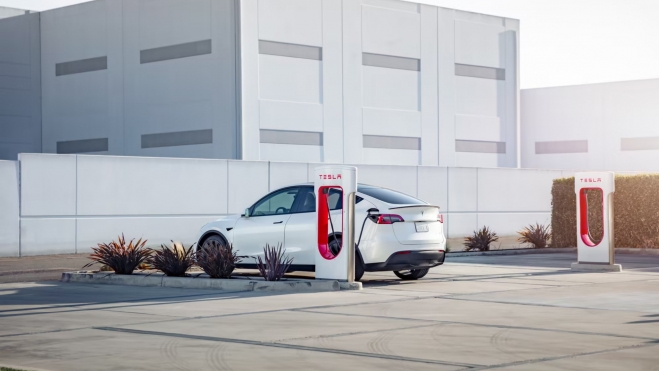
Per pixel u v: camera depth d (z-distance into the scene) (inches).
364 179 1326.3
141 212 1110.4
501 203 1515.7
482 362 316.2
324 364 313.9
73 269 806.5
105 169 1079.0
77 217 1052.5
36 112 2236.7
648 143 2758.4
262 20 1905.8
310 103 1988.2
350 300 519.2
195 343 362.0
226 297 545.0
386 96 2134.6
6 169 994.7
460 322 420.8
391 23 2146.9
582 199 758.5
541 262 876.0
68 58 2176.4
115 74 2071.9
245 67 1871.3
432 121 2223.2
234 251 668.1
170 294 570.6
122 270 687.1
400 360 321.1
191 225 1155.3
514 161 2412.6
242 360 322.7
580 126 2886.3
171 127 1966.0
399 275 665.6
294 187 655.1
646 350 340.5
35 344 362.3
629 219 1064.8
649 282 631.2
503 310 466.9
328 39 2022.6
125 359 326.0
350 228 584.4
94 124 2117.4
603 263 743.1
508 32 2402.8
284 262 634.8
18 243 1001.5
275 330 397.4
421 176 1405.0
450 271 745.6
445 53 2257.6
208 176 1171.3
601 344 355.3
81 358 328.8
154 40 1998.0
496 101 2373.3
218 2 1883.6
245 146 1865.2
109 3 2085.4
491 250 1047.0
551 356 327.9
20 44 2214.6
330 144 2020.2
